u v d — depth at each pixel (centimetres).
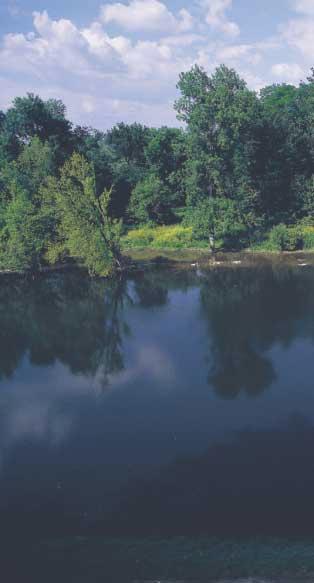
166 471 2262
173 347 3666
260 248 6650
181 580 1598
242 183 6806
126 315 4466
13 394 3077
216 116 6219
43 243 6006
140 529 1898
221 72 6475
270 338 3694
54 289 5475
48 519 1995
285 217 7212
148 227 8044
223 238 6906
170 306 4659
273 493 2058
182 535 1847
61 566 1708
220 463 2292
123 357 3553
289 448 2369
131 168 9188
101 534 1884
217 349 3569
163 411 2789
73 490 2172
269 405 2775
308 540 1778
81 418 2766
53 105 8650
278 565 1644
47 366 3475
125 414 2783
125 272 6062
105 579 1623
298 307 4341
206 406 2809
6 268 6228
